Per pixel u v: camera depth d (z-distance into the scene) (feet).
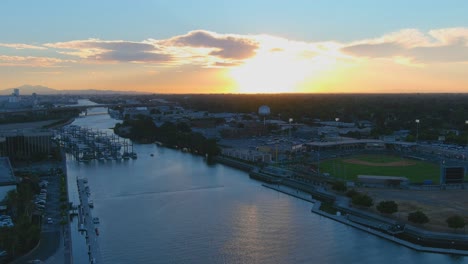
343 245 543.39
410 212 639.76
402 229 575.38
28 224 529.45
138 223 631.97
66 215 633.20
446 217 614.75
